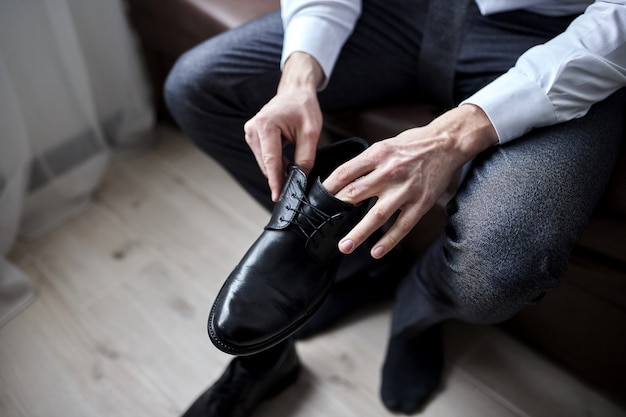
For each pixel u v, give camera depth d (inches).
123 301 38.2
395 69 31.5
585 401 31.7
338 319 35.8
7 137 37.5
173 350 35.2
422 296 27.8
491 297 22.1
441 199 30.0
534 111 22.4
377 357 34.3
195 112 31.9
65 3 38.9
